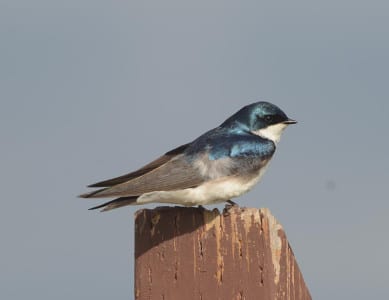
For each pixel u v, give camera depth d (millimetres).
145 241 8461
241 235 7848
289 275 7859
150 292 8383
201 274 8055
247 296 7770
